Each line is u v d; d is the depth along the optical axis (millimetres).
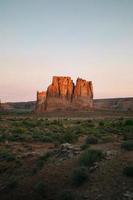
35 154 25109
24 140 36406
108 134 35594
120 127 44281
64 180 16469
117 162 16766
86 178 15484
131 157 17344
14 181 18359
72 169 17594
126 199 12727
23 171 20984
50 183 16719
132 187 13633
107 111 189250
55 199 14711
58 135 38906
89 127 54156
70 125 67438
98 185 14609
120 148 20391
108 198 13219
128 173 14852
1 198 17109
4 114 157000
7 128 54188
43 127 57312
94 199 13438
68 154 20812
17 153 27625
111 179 14875
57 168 18656
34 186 16984
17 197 16578
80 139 34531
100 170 16141
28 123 66000
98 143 25312
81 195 14117
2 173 22031
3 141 36000
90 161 17531
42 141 35719
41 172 19000
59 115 165500
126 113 174375
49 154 22234
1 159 25469
